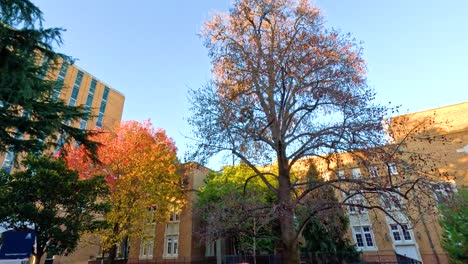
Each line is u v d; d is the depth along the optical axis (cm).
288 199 966
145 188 2283
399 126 1062
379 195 885
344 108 954
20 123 904
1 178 1305
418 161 925
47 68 996
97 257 3077
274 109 1141
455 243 826
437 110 2583
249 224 1055
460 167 2283
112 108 4466
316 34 1163
